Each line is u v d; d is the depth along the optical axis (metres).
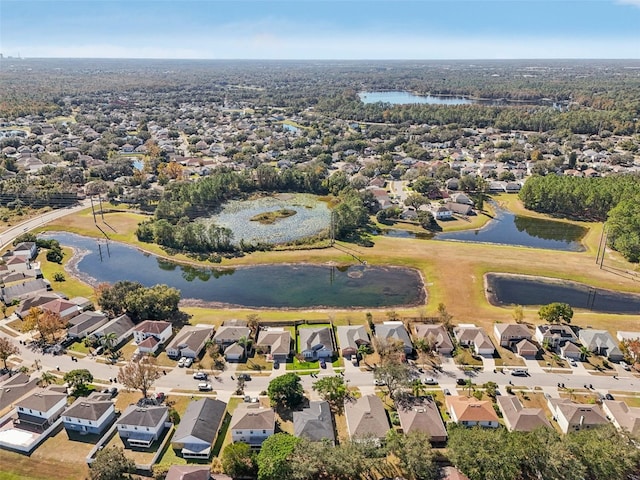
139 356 111.62
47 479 78.50
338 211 190.00
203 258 171.88
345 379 104.81
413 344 117.19
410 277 157.00
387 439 82.38
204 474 74.94
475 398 96.50
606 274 157.50
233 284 153.62
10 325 124.88
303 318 130.88
